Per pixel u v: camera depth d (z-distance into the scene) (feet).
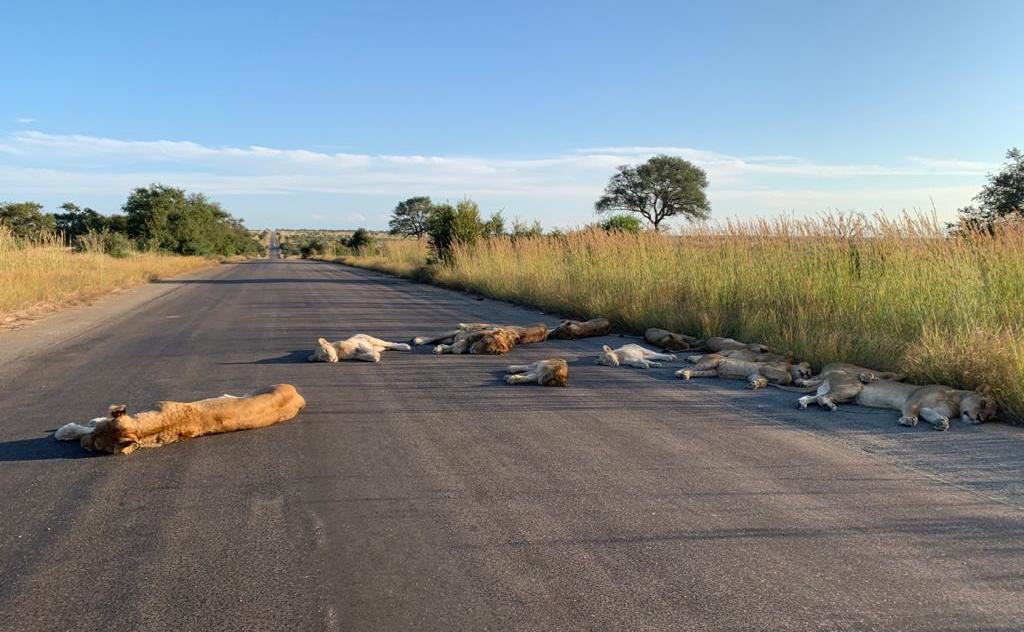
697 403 25.23
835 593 11.75
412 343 39.86
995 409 22.71
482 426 22.02
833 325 34.32
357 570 12.55
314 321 51.80
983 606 11.34
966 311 30.19
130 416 19.27
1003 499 16.01
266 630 10.64
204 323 50.39
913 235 37.52
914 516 15.02
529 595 11.67
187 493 16.24
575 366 32.30
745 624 10.79
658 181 151.12
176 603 11.43
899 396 23.81
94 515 14.99
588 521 14.71
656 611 11.16
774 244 45.01
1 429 21.63
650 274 51.88
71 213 192.54
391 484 16.85
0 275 65.21
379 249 223.30
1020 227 34.30
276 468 17.95
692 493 16.31
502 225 111.14
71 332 44.96
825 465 18.35
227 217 280.31
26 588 11.94
